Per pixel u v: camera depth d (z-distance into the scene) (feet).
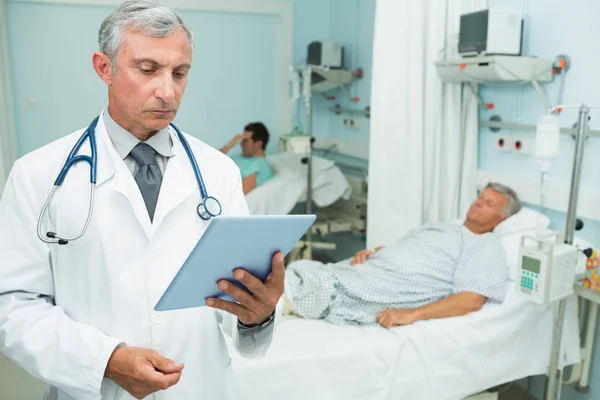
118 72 2.68
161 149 3.12
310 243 10.99
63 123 11.53
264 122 13.16
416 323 5.82
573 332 6.32
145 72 2.67
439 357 5.65
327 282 6.15
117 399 2.98
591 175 6.28
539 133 5.63
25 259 2.84
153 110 2.70
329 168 11.25
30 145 11.35
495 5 7.63
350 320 6.04
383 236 8.01
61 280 2.94
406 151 7.81
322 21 12.94
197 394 3.12
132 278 2.93
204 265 2.46
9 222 2.85
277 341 5.46
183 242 3.05
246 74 12.76
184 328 3.06
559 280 5.48
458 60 6.98
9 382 6.98
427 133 7.89
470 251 6.57
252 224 2.38
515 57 6.41
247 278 2.61
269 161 11.89
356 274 6.58
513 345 6.04
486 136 7.98
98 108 11.73
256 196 10.53
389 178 7.86
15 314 2.78
